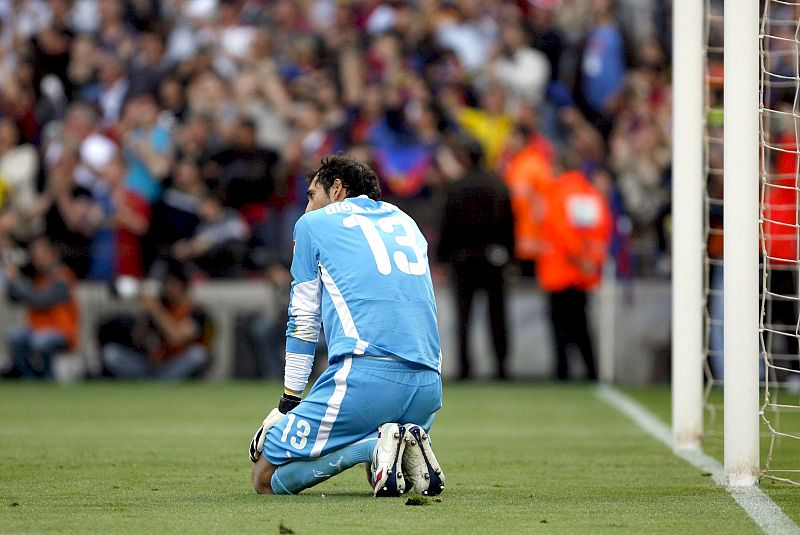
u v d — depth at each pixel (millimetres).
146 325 48344
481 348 48594
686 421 25422
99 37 59250
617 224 48250
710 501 18031
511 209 45938
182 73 55469
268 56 56344
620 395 42469
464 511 16750
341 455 17875
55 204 50469
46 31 58719
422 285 18109
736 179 19391
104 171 50938
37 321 48125
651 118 52344
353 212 18375
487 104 52406
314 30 58938
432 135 49875
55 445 27062
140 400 40250
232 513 16406
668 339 47531
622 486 20000
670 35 56750
